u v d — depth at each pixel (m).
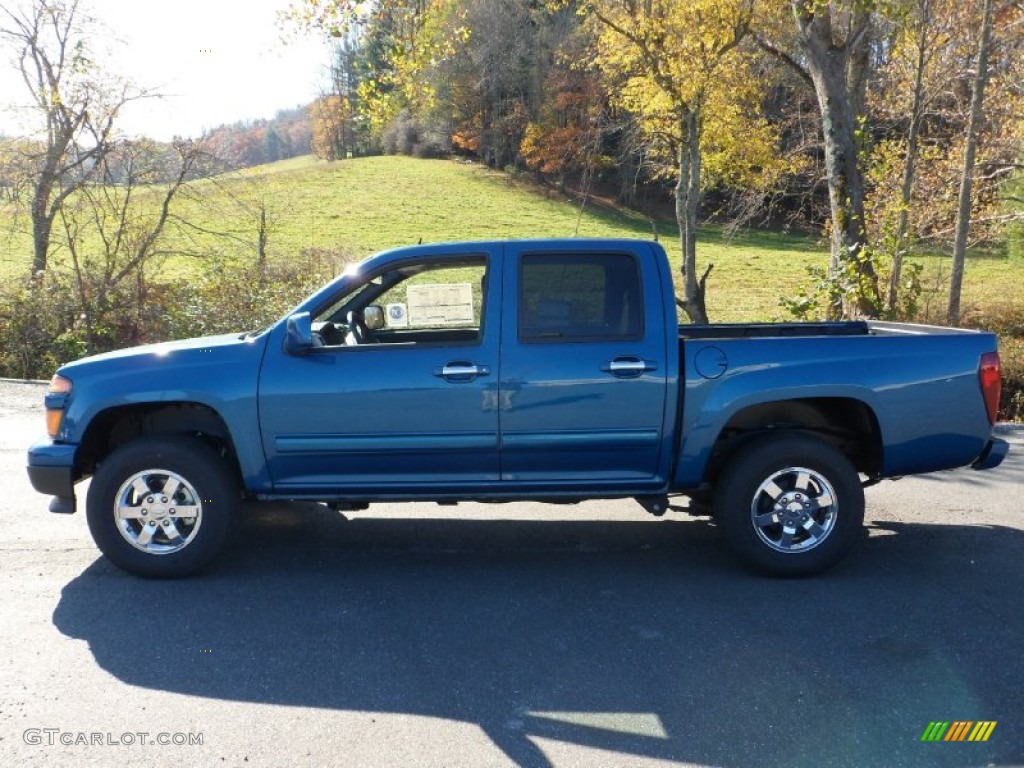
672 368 4.82
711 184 22.28
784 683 3.69
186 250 15.25
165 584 4.84
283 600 4.62
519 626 4.29
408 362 4.78
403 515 6.23
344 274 5.01
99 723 3.35
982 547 5.54
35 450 4.87
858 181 13.41
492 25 42.81
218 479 4.82
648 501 5.13
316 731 3.30
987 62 15.78
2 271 15.95
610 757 3.12
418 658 3.94
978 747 3.20
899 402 4.88
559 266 4.89
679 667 3.84
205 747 3.19
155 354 4.91
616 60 18.03
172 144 14.87
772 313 25.59
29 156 14.42
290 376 4.77
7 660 3.89
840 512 4.87
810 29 13.20
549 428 4.81
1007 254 26.19
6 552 5.35
